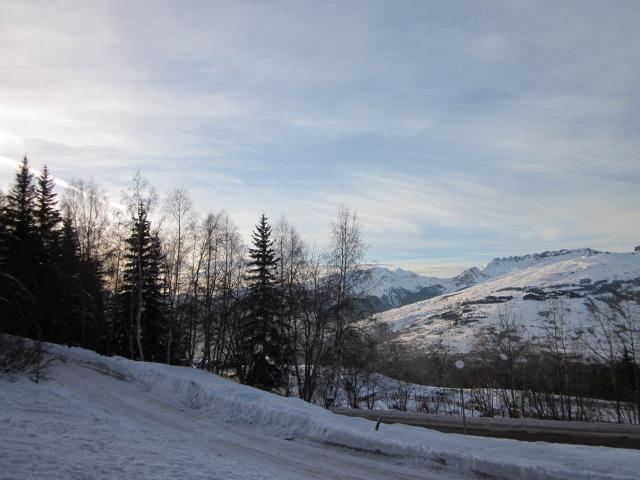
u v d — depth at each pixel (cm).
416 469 1197
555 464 1120
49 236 4169
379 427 1584
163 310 4156
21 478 685
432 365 4719
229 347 4200
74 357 3080
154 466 885
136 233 3775
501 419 2155
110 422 1408
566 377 3838
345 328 3350
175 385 2256
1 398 1474
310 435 1497
